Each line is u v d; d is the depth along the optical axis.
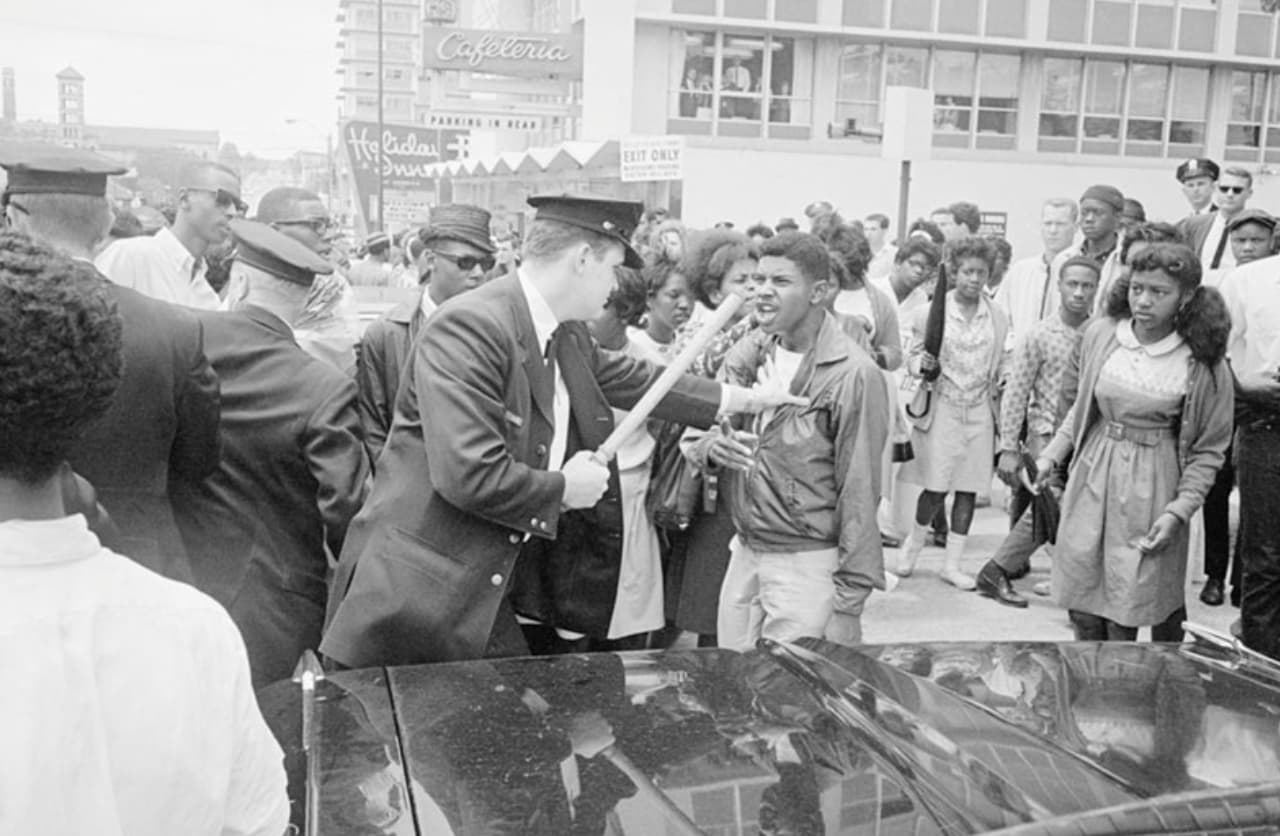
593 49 27.77
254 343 3.42
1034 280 7.92
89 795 1.25
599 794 1.83
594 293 3.21
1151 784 1.87
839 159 28.34
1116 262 7.06
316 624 3.54
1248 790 1.68
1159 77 30.48
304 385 3.42
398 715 2.17
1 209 3.36
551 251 3.16
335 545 3.43
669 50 28.50
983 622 6.08
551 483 3.02
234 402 3.36
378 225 34.25
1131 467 4.23
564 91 37.28
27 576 1.30
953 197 29.08
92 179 3.25
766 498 3.76
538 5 42.25
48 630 1.27
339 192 60.19
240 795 1.40
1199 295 4.13
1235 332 5.33
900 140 9.97
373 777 1.91
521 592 3.73
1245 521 4.95
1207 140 30.88
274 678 3.42
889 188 28.67
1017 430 6.25
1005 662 2.53
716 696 2.26
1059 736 2.08
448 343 3.01
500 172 27.58
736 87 28.81
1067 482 4.63
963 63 29.69
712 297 5.15
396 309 5.09
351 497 3.37
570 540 3.72
